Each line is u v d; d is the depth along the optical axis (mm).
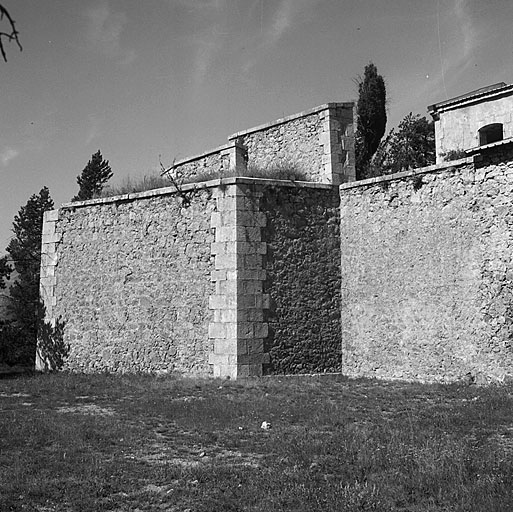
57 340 16750
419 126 27375
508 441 7707
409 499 5703
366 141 28703
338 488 5941
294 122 16422
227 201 14180
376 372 14078
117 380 14023
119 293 15789
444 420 8758
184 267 14734
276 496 5758
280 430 8500
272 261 14273
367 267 14508
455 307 12898
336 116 15609
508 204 12281
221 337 13922
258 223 14203
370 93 28609
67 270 16844
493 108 21578
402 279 13836
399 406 10266
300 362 14297
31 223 31062
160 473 6547
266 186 14383
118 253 15922
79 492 5969
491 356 12289
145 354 15148
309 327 14477
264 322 13992
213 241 14297
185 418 9289
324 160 15492
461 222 12953
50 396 11922
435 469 6320
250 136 17672
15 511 5492
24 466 6730
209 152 18641
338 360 14742
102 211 16359
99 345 15984
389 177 14234
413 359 13469
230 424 8891
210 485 6156
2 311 26281
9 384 13672
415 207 13766
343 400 10953
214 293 14148
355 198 14898
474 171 12859
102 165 35250
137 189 16719
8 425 8734
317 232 14852
